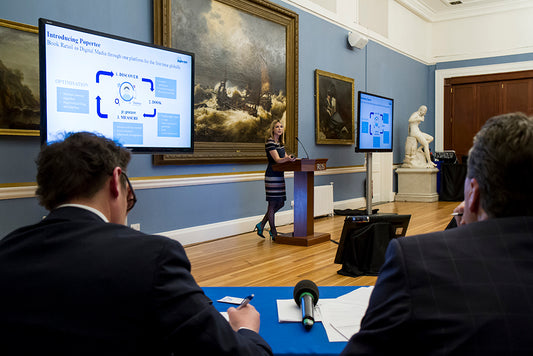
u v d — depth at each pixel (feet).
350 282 10.78
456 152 37.17
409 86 34.83
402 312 2.44
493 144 2.69
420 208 28.02
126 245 2.79
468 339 2.25
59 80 11.02
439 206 28.91
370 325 2.59
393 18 32.07
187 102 14.25
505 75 34.68
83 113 11.57
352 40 26.37
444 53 37.14
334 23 25.39
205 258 14.76
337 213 25.63
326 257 14.69
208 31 17.40
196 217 17.29
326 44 24.75
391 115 26.73
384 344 2.48
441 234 2.74
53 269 2.68
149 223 15.55
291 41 21.76
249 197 19.81
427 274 2.50
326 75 24.38
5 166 11.84
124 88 12.50
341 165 26.73
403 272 2.55
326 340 4.28
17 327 2.59
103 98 12.02
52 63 10.85
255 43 19.63
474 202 2.91
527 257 2.47
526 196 2.60
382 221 10.92
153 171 15.69
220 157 17.99
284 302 5.35
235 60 18.69
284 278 12.19
